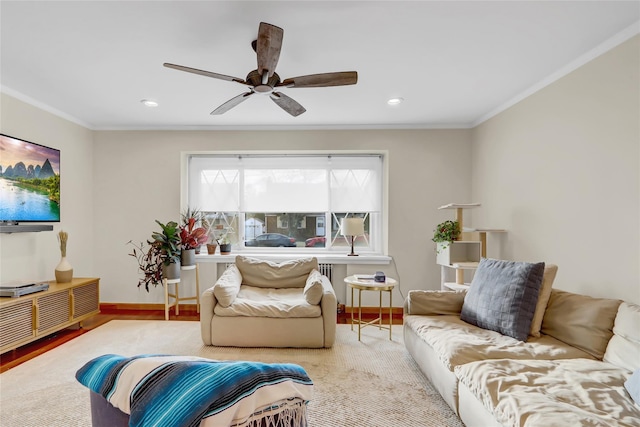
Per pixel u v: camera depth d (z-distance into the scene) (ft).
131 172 13.99
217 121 13.32
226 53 7.69
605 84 7.22
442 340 6.64
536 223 9.52
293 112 9.05
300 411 3.21
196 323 11.89
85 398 6.89
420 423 6.10
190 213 14.64
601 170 7.34
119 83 9.46
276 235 15.17
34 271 11.01
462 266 10.53
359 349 9.53
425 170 13.75
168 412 2.62
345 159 14.65
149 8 6.01
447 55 7.82
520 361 5.61
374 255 14.34
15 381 7.59
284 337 9.42
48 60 8.05
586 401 4.34
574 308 6.63
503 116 11.23
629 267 6.70
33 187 10.65
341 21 6.43
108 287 13.99
